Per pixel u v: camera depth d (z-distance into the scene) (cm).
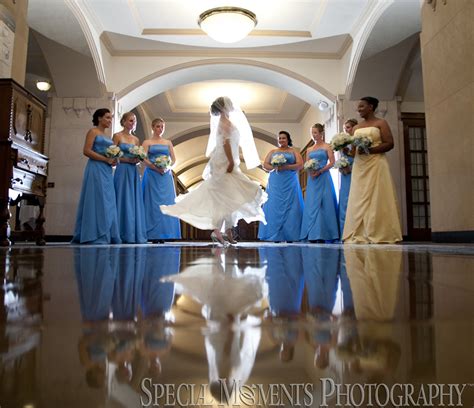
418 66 841
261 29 807
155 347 24
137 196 534
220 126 416
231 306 42
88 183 452
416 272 91
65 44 738
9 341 26
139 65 874
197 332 29
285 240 677
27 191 414
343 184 616
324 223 610
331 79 884
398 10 663
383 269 100
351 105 850
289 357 22
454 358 22
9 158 376
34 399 16
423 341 25
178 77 910
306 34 818
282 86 944
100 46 804
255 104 1241
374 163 441
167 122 1363
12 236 423
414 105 903
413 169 873
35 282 73
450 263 121
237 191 414
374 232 431
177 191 2359
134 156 524
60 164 810
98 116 473
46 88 903
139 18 766
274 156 682
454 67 401
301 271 95
